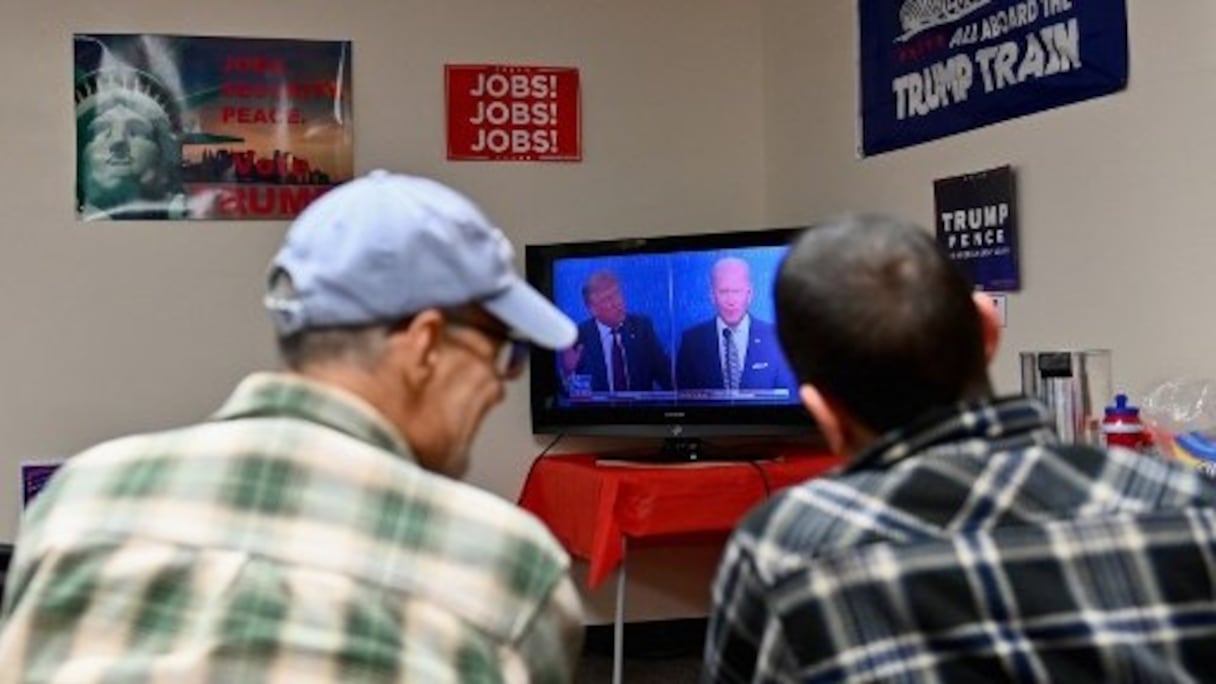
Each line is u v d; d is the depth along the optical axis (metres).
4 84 3.73
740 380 3.65
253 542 0.89
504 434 4.07
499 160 4.09
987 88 3.16
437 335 0.99
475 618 0.90
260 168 3.90
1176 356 2.56
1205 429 2.43
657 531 3.26
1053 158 2.92
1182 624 0.89
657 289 3.75
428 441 1.01
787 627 0.92
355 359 0.98
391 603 0.88
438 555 0.90
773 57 4.30
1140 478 0.94
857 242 1.00
